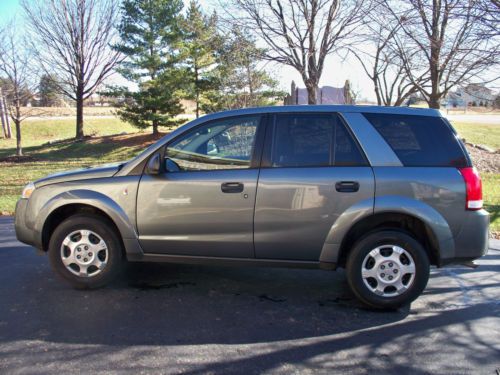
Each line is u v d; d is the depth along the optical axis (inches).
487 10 288.0
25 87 863.1
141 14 896.9
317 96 441.4
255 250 175.6
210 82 905.5
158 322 159.6
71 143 992.2
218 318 163.3
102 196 181.8
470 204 165.6
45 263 227.8
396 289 168.6
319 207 168.4
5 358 134.7
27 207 189.9
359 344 144.7
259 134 176.6
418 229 173.2
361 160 169.6
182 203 176.7
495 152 657.0
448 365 132.1
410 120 173.5
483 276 212.1
